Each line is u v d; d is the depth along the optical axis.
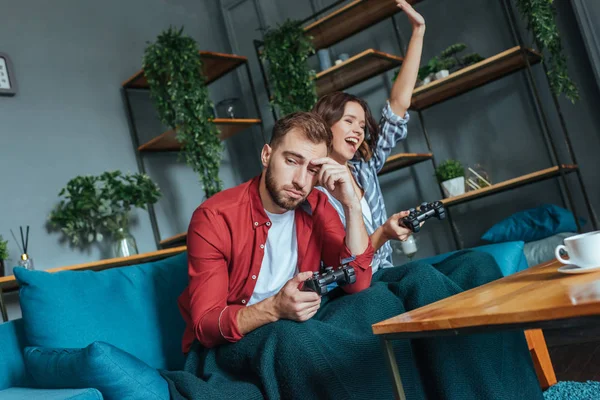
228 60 3.75
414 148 3.81
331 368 1.06
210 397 1.07
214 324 1.20
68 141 3.38
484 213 3.56
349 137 1.78
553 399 1.55
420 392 1.14
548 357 1.73
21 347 1.46
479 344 1.14
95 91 3.62
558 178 3.29
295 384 1.07
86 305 1.45
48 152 3.26
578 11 3.10
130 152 3.69
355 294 1.30
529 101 3.37
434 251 3.76
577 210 3.23
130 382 1.10
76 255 3.18
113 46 3.82
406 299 1.27
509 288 0.85
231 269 1.37
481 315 0.68
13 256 2.94
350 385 1.07
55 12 3.55
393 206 3.90
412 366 1.14
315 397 1.06
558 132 3.28
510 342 1.18
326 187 1.35
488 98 3.52
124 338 1.46
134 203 3.13
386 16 3.70
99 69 3.68
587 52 3.10
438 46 3.65
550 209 3.04
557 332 2.36
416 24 2.09
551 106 3.30
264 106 4.38
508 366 1.16
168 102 3.34
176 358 1.53
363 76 3.75
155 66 3.29
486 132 3.53
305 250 1.42
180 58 3.26
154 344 1.51
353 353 1.10
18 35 3.33
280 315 1.15
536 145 3.36
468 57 3.32
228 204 1.37
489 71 3.29
